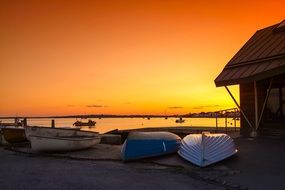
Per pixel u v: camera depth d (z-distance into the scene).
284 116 19.66
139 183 12.06
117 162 16.91
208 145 14.85
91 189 11.38
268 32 23.77
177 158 16.62
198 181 12.21
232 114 26.27
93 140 21.97
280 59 18.75
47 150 20.75
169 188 11.33
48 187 11.74
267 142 18.33
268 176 12.19
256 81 20.34
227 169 13.64
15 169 15.30
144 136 17.39
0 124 41.69
